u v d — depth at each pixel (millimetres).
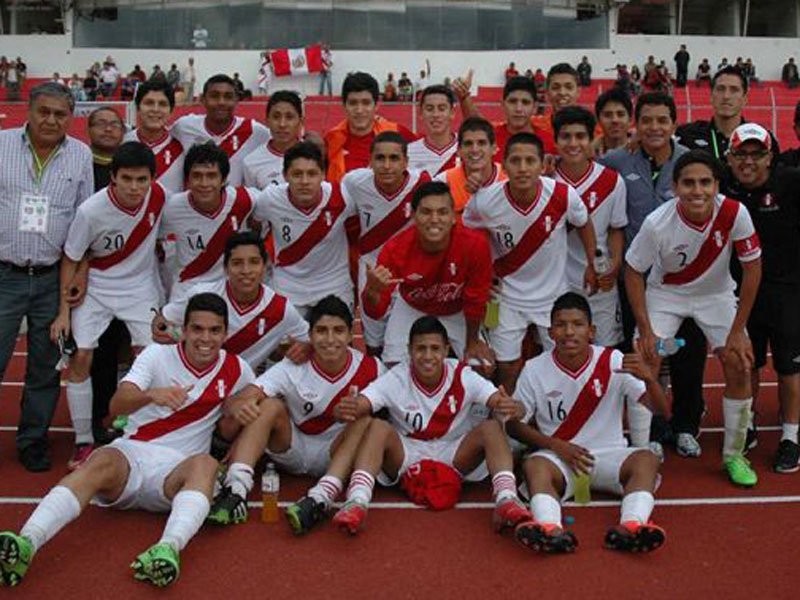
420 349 4980
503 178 6125
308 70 31156
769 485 5301
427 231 5242
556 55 32812
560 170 6090
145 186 5480
